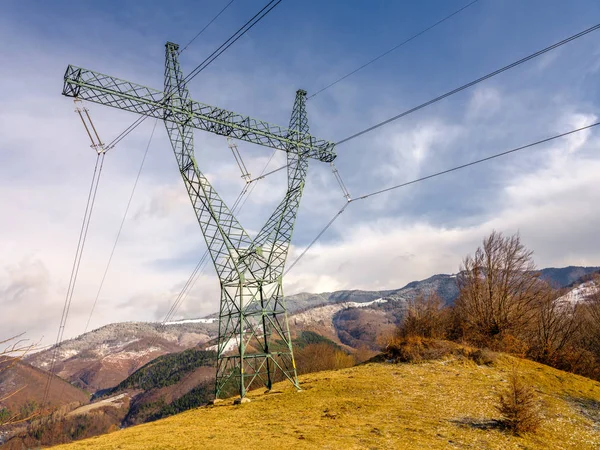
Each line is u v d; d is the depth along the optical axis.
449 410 37.31
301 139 54.72
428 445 28.42
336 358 104.12
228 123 48.59
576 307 71.94
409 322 70.12
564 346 63.25
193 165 46.31
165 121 45.66
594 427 35.38
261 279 48.97
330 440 28.30
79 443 32.25
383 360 61.31
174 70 46.75
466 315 68.94
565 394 43.81
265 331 49.62
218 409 42.41
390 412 36.44
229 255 47.31
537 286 66.12
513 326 63.34
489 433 31.77
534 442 30.83
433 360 56.00
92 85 39.69
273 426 32.75
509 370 50.72
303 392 44.81
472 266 70.50
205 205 46.97
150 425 38.72
